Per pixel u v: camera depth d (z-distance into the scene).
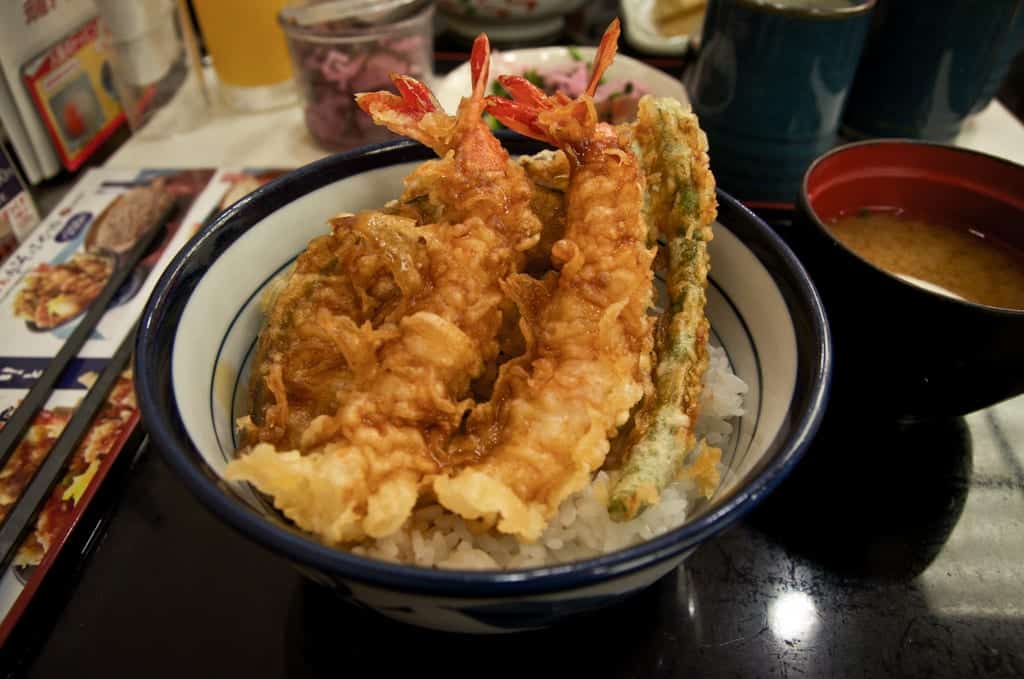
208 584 0.20
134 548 0.21
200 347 0.19
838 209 0.28
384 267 0.20
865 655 0.19
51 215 0.34
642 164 0.23
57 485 0.23
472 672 0.18
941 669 0.18
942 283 0.25
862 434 0.24
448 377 0.18
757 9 0.32
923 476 0.23
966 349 0.20
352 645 0.19
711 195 0.22
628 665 0.18
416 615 0.16
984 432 0.25
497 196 0.20
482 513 0.16
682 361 0.20
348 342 0.18
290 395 0.20
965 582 0.20
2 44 0.34
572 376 0.18
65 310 0.29
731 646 0.19
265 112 0.44
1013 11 0.35
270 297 0.22
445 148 0.21
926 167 0.27
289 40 0.38
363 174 0.24
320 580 0.16
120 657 0.19
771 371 0.20
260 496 0.18
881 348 0.22
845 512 0.22
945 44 0.36
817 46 0.32
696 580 0.20
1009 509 0.22
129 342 0.27
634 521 0.18
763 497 0.15
